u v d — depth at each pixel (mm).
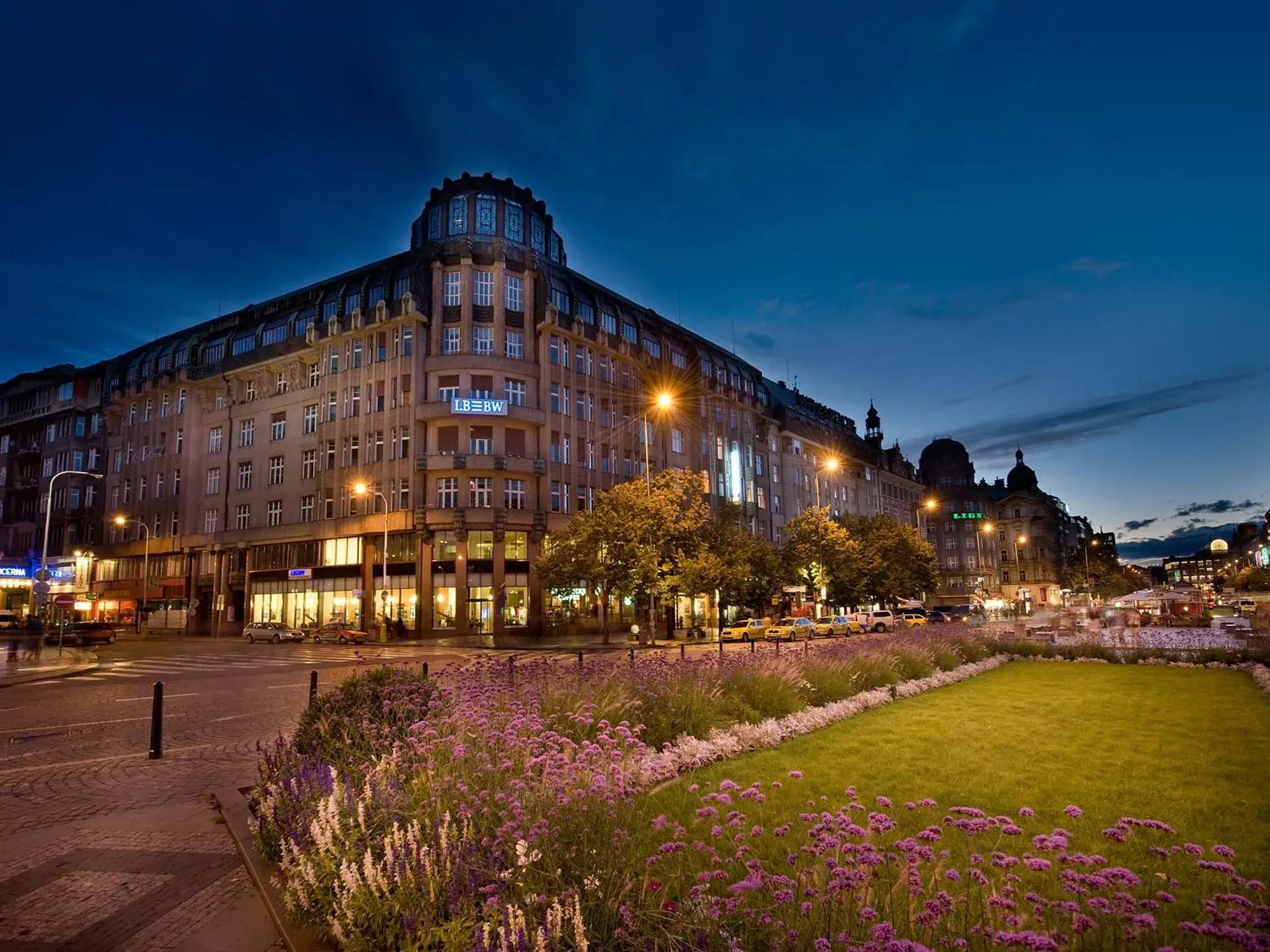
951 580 132625
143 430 72188
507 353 54562
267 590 59250
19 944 5047
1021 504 141875
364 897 4199
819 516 60625
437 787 5359
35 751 11992
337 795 5418
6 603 72875
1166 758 9211
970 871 4387
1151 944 4027
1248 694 15234
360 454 54906
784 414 85375
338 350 57938
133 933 5172
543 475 53531
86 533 74812
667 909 3824
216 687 21250
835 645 18109
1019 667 22609
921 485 125438
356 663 29109
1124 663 23203
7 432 85000
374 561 52969
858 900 3930
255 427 63125
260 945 4969
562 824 4832
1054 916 4219
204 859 6621
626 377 63000
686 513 47500
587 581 45969
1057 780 8148
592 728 8797
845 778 8273
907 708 13805
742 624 50844
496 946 3639
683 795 7504
